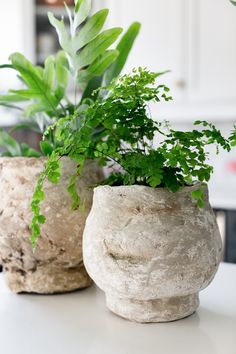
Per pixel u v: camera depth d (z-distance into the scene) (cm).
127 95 70
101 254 71
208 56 275
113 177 83
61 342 67
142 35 292
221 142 67
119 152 77
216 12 269
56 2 293
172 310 73
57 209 83
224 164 305
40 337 69
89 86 91
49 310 81
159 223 68
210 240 71
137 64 296
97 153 76
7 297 88
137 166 68
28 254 85
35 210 71
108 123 71
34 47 298
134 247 68
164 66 288
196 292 74
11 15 296
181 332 70
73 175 83
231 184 300
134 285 69
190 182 74
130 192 70
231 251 236
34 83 87
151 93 72
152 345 66
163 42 286
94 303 84
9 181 85
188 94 284
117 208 70
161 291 70
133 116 71
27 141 282
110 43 83
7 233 85
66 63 93
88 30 81
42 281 87
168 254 67
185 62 281
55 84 96
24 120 133
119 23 297
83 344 67
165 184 69
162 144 70
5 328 73
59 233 83
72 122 74
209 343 66
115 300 76
